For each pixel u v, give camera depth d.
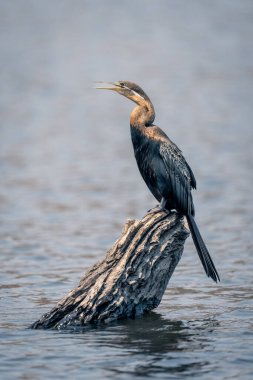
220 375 8.88
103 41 86.19
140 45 81.94
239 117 42.31
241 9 105.38
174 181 11.41
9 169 27.89
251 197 22.08
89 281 10.77
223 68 64.25
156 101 49.88
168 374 8.91
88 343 9.92
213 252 15.70
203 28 91.94
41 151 32.62
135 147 11.73
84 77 63.25
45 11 110.06
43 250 16.03
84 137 37.34
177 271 14.13
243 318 11.09
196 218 19.33
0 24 98.81
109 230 18.03
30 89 56.62
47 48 81.56
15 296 12.47
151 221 10.84
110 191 23.47
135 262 10.65
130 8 112.94
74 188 24.03
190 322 10.89
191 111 45.28
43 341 10.02
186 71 63.88
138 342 9.98
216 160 29.36
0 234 17.64
